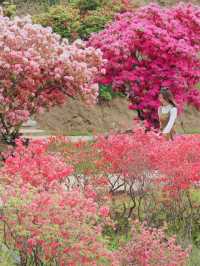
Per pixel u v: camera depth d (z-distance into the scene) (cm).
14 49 1755
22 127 2295
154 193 1308
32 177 960
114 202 1295
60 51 1808
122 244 1138
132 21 2131
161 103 1856
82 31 2703
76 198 847
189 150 1272
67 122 2516
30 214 819
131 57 2070
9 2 2970
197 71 2086
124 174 1257
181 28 2127
